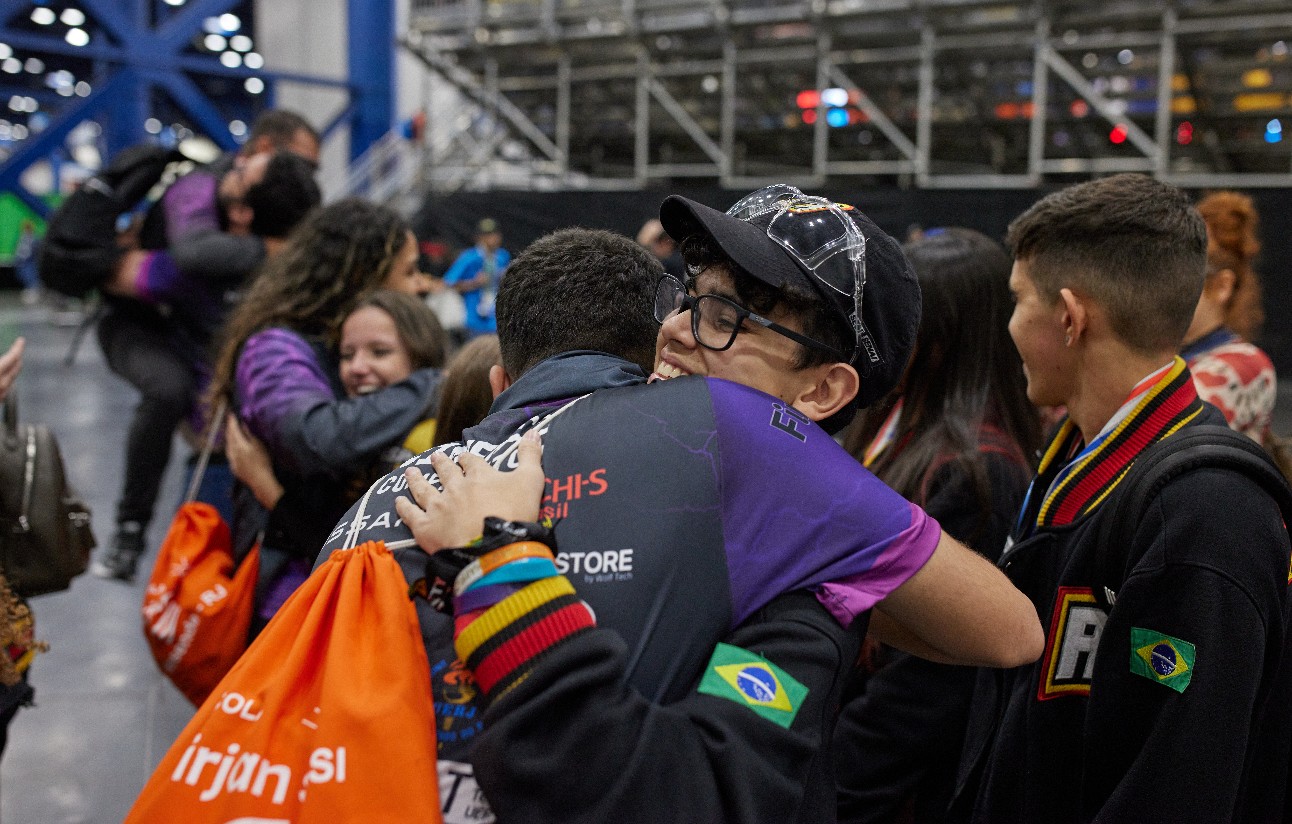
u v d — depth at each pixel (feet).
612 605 2.79
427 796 2.60
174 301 11.67
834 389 3.26
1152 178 4.29
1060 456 4.66
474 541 2.78
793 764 2.78
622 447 2.97
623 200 35.88
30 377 34.32
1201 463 3.74
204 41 62.64
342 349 6.92
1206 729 3.50
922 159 32.40
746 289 3.16
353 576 2.91
